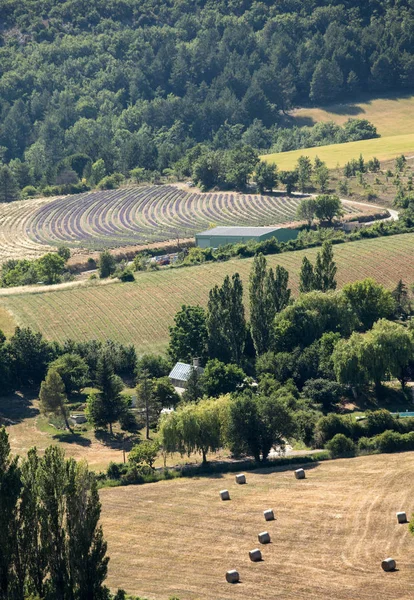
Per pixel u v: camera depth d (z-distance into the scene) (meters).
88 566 84.38
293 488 117.88
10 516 83.25
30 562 84.12
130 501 117.50
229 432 132.88
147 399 151.62
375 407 155.12
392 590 87.38
